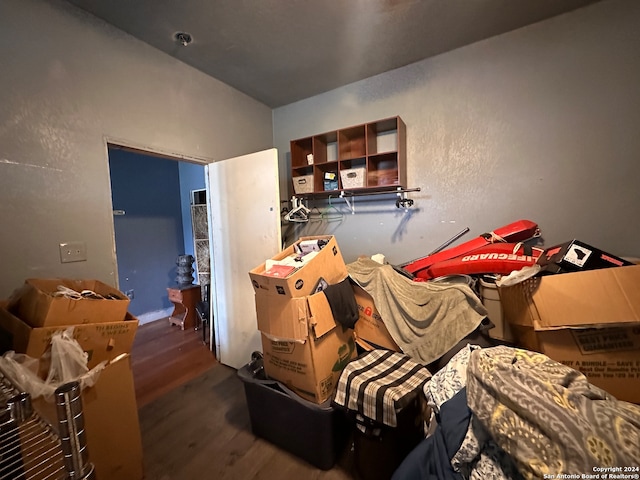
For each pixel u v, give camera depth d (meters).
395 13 1.88
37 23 1.57
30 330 1.10
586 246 1.36
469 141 2.29
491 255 1.82
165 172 4.14
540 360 0.97
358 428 1.32
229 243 2.53
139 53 2.07
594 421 0.71
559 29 1.94
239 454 1.58
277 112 3.32
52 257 1.65
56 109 1.66
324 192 2.70
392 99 2.59
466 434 0.91
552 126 2.01
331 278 1.69
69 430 0.74
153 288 3.98
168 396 2.13
